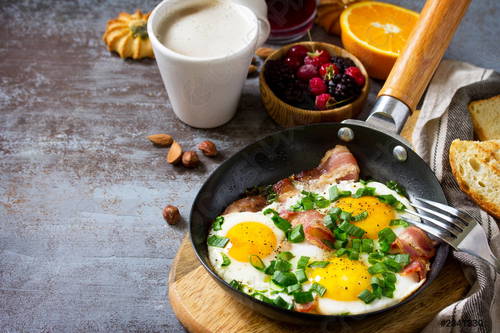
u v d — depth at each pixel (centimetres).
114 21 72
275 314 47
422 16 60
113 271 56
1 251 57
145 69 71
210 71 59
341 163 57
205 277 53
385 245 51
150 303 54
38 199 60
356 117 65
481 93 63
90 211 59
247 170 56
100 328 53
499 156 56
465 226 51
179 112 65
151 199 60
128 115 67
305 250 51
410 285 50
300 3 71
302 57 66
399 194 55
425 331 50
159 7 61
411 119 64
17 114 66
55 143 64
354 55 67
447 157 58
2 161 63
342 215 53
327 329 50
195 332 51
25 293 55
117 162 63
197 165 63
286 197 55
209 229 53
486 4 75
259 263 51
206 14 62
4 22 74
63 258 56
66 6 76
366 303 49
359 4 70
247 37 60
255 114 67
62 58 71
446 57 70
